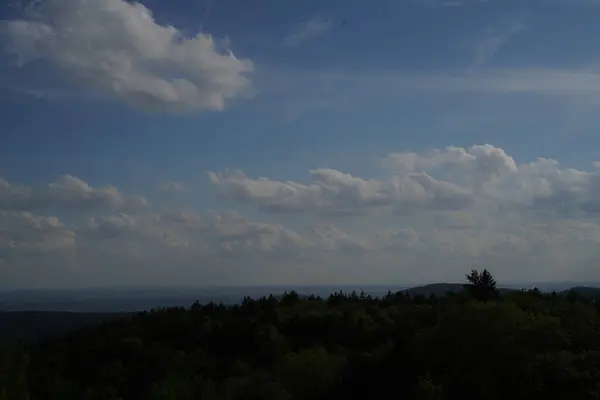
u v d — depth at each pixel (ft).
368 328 211.20
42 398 188.65
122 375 199.52
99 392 186.60
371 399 144.56
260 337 215.51
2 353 207.51
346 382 153.07
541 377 131.23
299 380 161.38
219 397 166.30
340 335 212.84
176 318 250.57
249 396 161.99
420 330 160.15
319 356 166.91
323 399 152.97
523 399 129.39
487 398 130.62
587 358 135.74
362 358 156.87
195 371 194.39
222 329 228.43
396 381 143.84
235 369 190.29
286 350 205.05
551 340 141.28
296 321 228.63
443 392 130.82
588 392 123.75
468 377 135.03
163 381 179.22
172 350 216.33
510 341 138.10
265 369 187.32
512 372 133.69
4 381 189.98
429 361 143.13
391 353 152.25
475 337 139.74
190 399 169.37
